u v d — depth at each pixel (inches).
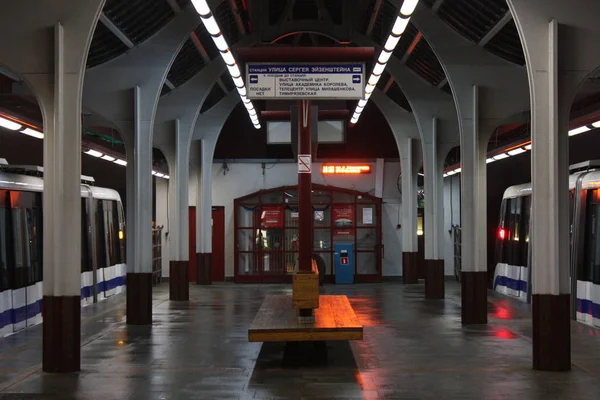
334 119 679.7
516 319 534.3
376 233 948.0
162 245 973.2
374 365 353.1
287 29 721.0
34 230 520.4
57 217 332.5
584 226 512.7
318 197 954.1
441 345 412.8
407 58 672.4
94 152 700.7
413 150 874.1
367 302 667.4
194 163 900.0
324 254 948.0
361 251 948.0
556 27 329.4
